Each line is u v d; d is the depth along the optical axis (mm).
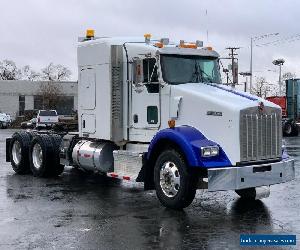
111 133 11227
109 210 9352
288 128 34531
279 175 9422
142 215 8953
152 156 9828
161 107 10234
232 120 9016
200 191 11484
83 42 12203
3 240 7266
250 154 9156
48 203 10000
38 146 13898
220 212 9242
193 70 10484
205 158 8875
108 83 11320
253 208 9609
